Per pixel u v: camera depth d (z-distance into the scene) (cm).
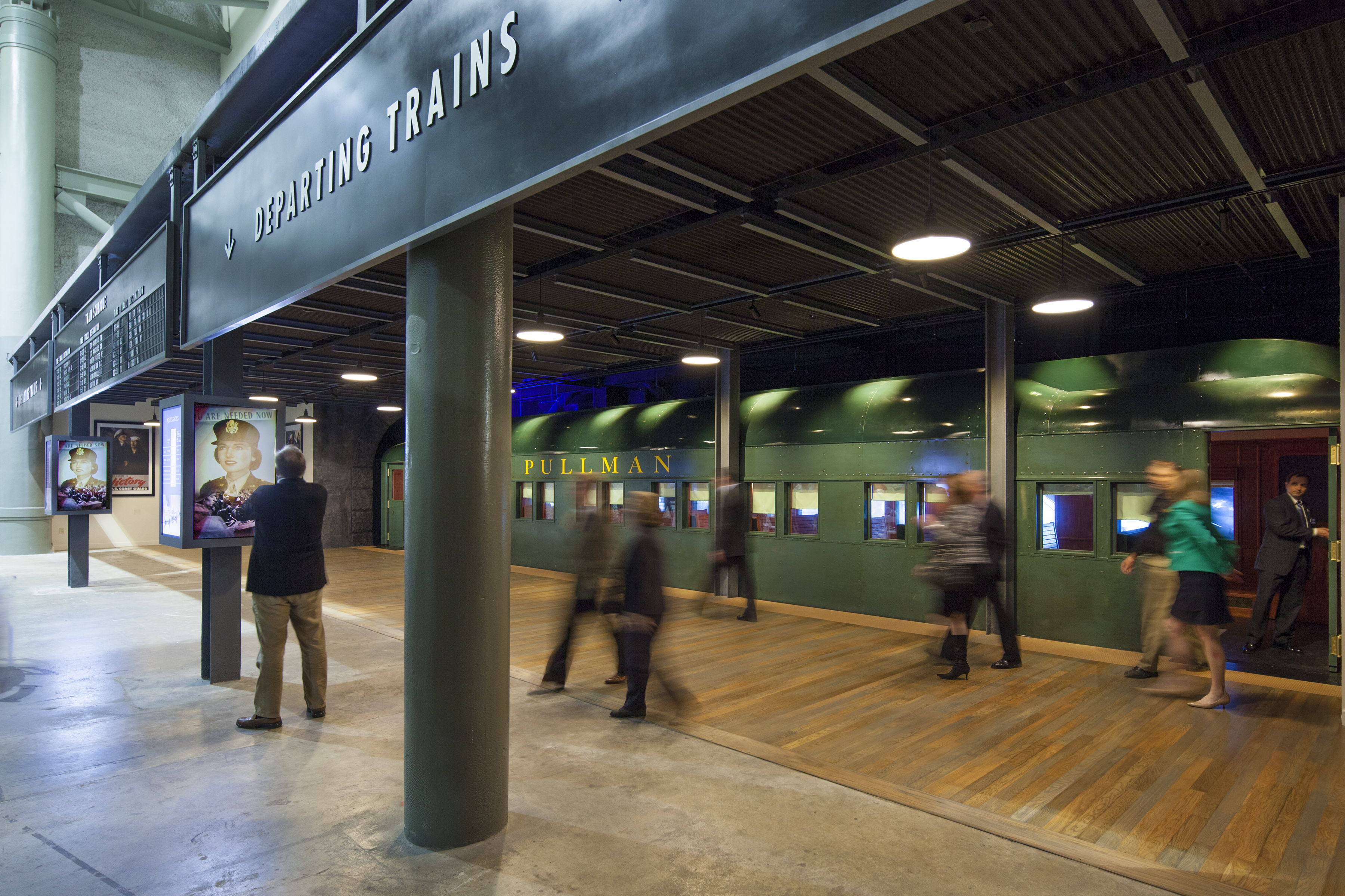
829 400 970
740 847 330
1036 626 762
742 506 905
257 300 441
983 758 455
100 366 811
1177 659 620
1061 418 754
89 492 1165
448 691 327
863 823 356
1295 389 631
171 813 361
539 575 1369
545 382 1605
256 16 1728
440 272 329
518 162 250
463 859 317
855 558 908
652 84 203
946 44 324
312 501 500
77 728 488
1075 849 334
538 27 244
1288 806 388
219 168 496
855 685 618
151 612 940
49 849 326
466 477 330
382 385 1485
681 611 965
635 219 549
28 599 1042
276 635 486
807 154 433
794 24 169
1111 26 312
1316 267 688
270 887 294
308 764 425
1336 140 405
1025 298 774
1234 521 915
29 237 1652
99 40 1781
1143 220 524
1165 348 777
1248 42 310
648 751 450
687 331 958
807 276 698
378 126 329
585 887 296
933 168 437
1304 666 652
